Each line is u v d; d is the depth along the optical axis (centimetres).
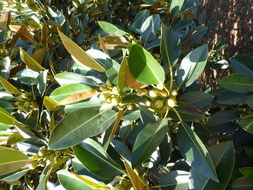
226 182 28
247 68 41
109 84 34
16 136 42
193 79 34
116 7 88
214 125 42
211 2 147
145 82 31
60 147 31
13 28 58
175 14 57
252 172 31
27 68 46
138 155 30
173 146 47
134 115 36
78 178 31
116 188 32
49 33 60
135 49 30
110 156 36
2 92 46
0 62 46
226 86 36
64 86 35
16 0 76
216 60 97
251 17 117
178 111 35
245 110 44
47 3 73
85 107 35
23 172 39
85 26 72
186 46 63
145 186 32
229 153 30
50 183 42
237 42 123
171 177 33
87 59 32
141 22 57
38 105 45
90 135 32
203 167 28
